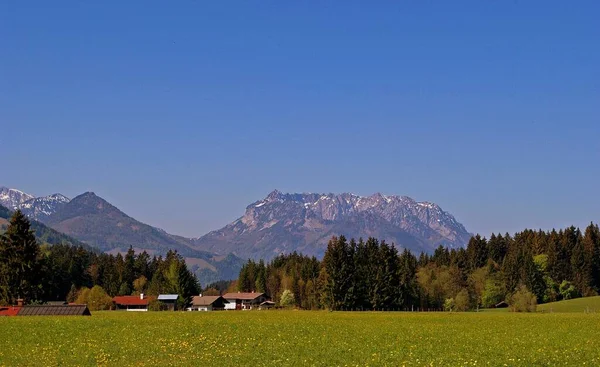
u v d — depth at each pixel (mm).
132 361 42250
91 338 56594
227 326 72062
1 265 108375
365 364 41312
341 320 87750
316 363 41562
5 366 40156
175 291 160500
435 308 152750
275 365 40469
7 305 107625
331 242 147125
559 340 58781
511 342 56562
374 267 143500
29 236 110188
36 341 54219
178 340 54781
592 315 108812
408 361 43094
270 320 85750
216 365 40344
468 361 43562
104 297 150375
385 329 70375
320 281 160750
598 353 48500
